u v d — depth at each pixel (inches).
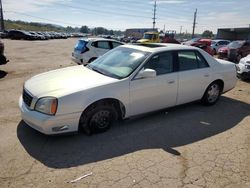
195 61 209.5
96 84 156.3
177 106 210.4
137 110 176.6
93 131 163.0
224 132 176.7
